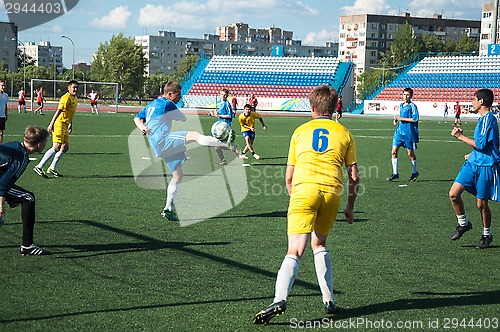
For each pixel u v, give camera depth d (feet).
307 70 202.90
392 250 20.94
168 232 22.90
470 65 186.80
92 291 15.74
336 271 18.13
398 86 189.16
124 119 111.86
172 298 15.34
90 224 23.88
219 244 21.17
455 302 15.51
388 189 35.68
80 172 39.34
